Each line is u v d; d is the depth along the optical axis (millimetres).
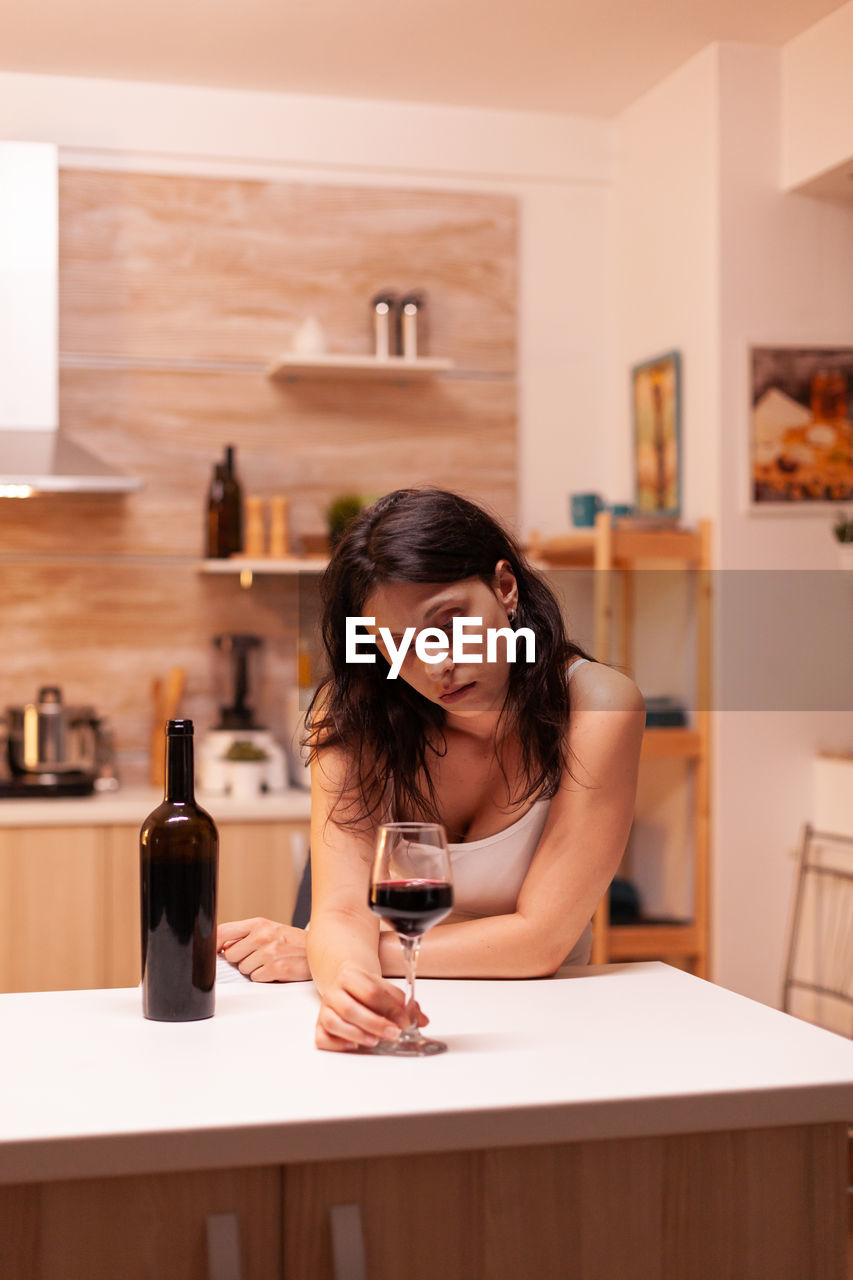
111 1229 976
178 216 3777
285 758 3846
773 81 3438
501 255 3961
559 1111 1009
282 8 3213
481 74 3650
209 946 1277
